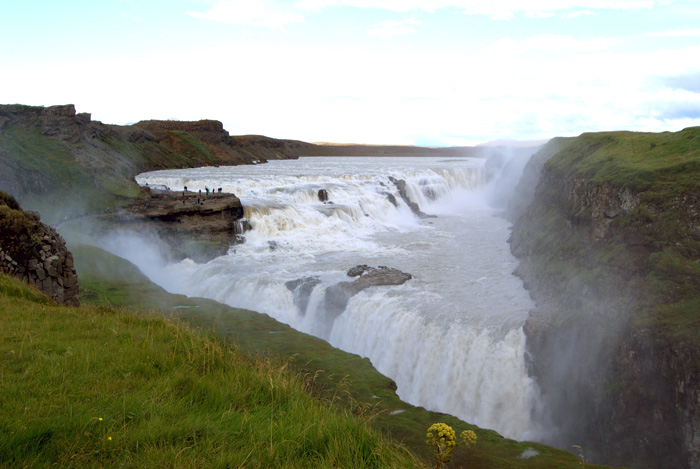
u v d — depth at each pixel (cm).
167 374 945
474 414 2969
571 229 4034
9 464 583
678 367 2270
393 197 7025
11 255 2028
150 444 670
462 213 7562
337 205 6219
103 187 7094
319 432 741
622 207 3341
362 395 2052
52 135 8356
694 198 2956
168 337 1278
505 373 2948
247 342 2611
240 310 3269
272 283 4025
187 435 698
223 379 956
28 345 1048
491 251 5059
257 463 649
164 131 14962
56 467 596
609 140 4838
